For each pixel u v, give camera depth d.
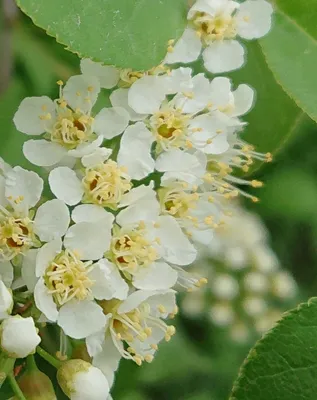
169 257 0.22
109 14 0.21
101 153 0.21
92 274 0.21
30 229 0.21
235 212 0.26
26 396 0.21
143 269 0.22
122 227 0.22
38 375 0.21
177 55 0.22
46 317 0.21
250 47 0.23
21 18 0.24
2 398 0.22
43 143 0.22
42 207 0.21
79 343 0.22
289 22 0.22
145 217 0.22
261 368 0.21
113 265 0.21
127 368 0.27
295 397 0.21
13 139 0.24
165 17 0.21
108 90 0.22
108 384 0.21
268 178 0.28
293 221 0.30
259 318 0.28
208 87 0.22
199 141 0.22
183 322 0.29
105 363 0.22
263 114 0.23
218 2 0.22
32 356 0.21
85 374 0.21
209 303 0.28
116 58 0.21
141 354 0.22
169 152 0.22
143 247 0.22
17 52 0.25
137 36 0.21
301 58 0.22
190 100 0.22
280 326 0.21
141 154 0.22
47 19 0.20
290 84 0.22
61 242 0.21
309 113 0.22
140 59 0.21
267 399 0.21
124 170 0.21
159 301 0.22
